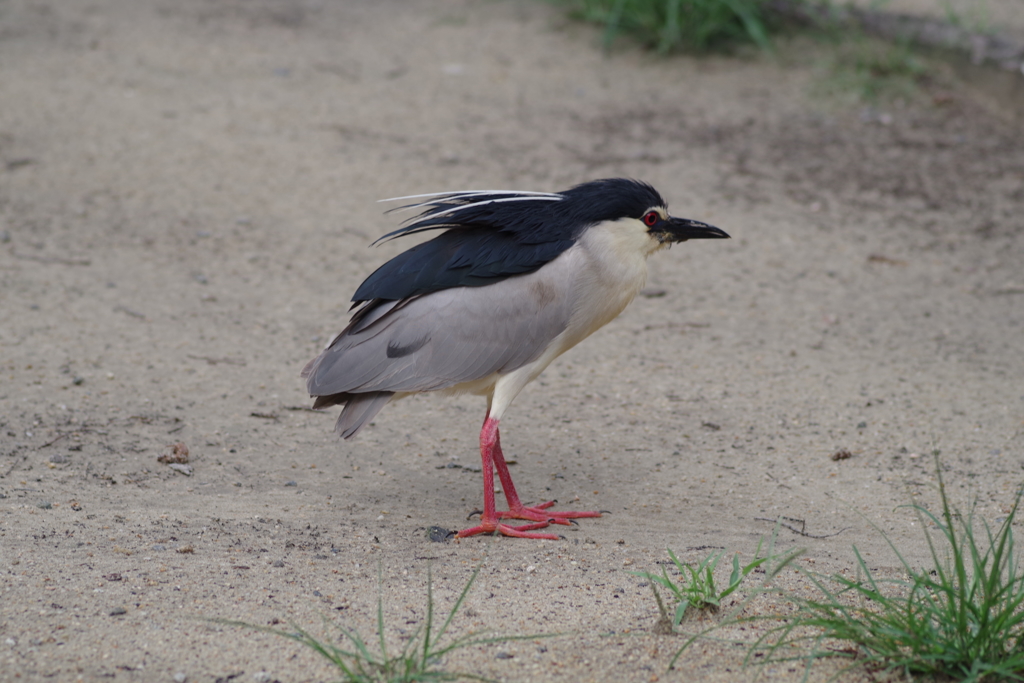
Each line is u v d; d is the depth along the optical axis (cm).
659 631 663
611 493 923
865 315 1322
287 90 2003
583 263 866
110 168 1638
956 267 1456
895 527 850
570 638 656
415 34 2331
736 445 1013
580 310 873
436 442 1024
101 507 833
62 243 1394
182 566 739
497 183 1659
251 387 1095
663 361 1204
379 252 1453
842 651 634
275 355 1168
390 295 858
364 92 2025
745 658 621
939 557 789
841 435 1029
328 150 1770
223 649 626
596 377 1167
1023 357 1200
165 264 1370
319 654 623
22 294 1246
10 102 1817
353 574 747
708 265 1471
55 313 1209
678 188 1681
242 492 889
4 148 1655
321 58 2173
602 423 1064
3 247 1362
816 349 1231
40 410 998
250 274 1365
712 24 2186
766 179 1736
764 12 2252
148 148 1719
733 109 2003
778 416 1072
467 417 1084
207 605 682
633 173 1723
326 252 1442
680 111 1994
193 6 2431
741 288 1402
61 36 2158
